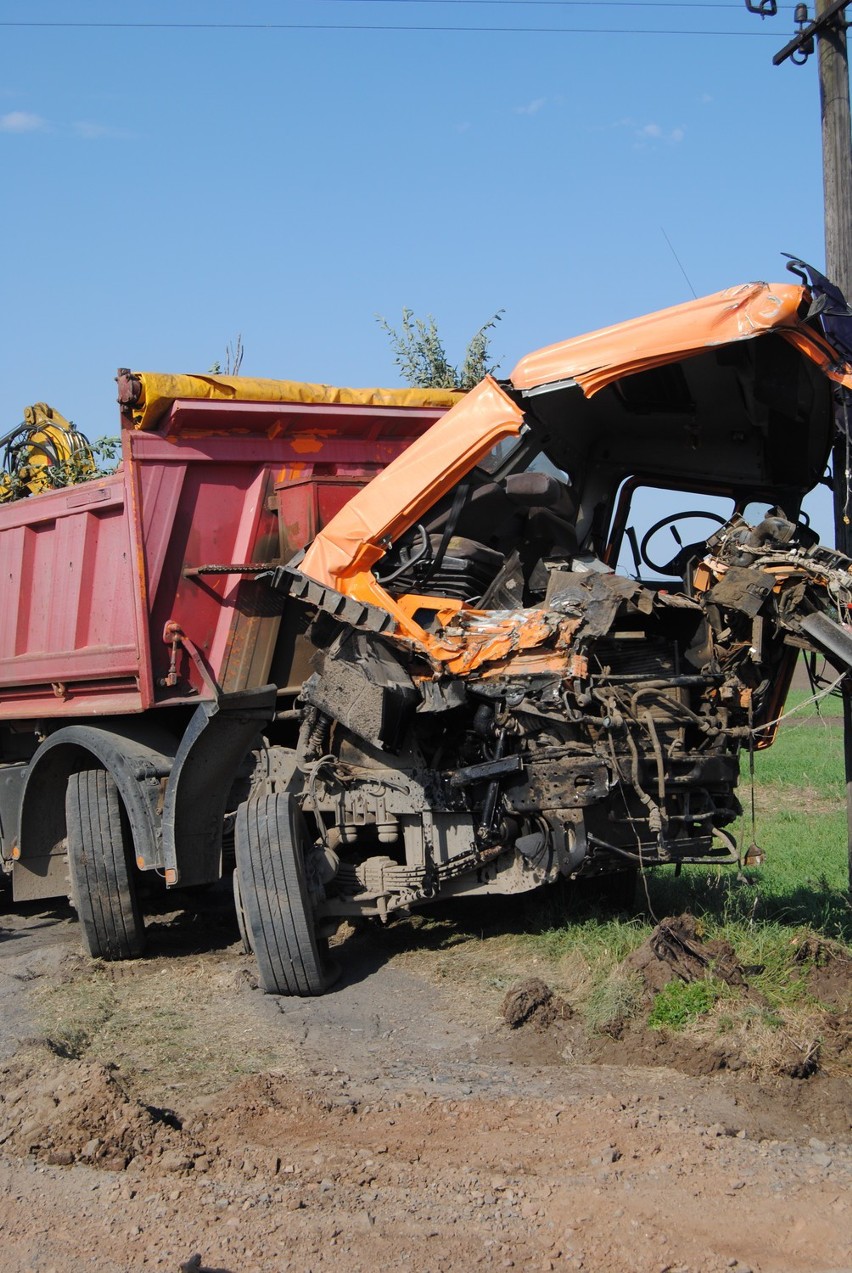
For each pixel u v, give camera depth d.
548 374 6.47
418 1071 5.39
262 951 6.63
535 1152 4.40
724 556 6.46
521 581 6.92
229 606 7.62
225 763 6.88
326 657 6.74
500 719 6.41
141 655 7.42
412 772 6.71
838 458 6.78
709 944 6.05
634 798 6.34
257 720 6.69
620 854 6.21
